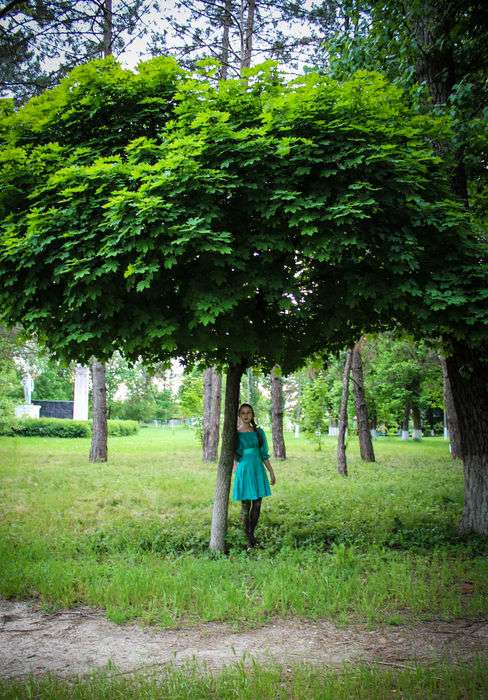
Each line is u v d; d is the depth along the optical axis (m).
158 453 22.72
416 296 6.05
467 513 7.53
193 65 15.26
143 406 63.88
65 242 5.78
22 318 6.29
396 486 12.28
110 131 6.67
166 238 5.49
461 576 5.55
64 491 11.41
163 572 5.54
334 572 5.48
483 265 5.98
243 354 6.39
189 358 7.25
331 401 31.33
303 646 4.10
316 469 16.11
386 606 4.79
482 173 8.66
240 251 5.71
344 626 4.43
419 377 30.36
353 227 5.73
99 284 5.63
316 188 5.80
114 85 6.55
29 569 5.65
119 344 6.16
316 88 5.92
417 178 5.83
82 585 5.29
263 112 5.89
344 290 6.40
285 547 6.54
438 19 7.94
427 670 3.58
